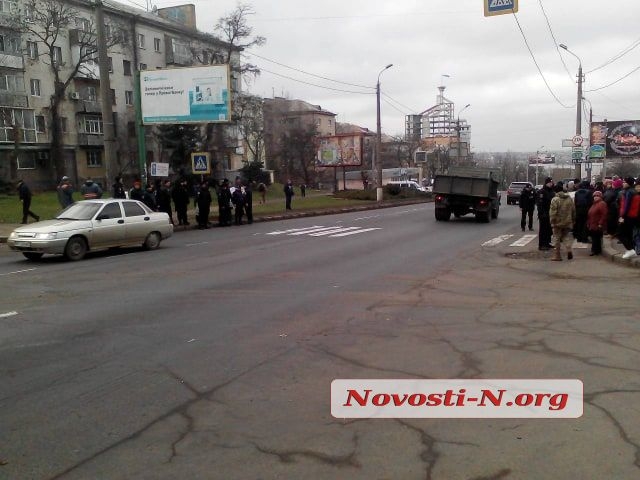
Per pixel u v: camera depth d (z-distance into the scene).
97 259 14.12
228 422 4.26
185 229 22.45
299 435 4.04
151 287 9.90
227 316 7.66
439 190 25.53
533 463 3.61
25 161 49.06
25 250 13.62
